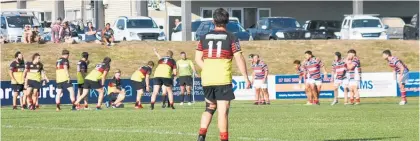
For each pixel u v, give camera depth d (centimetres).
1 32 12319
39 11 14375
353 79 7619
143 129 4400
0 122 5062
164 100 7212
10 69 7306
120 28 12481
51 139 3825
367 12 16550
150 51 11450
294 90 9300
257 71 7938
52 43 11394
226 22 3206
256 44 12038
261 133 4081
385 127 4459
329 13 16488
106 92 8462
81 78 7044
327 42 12312
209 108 3231
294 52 11894
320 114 5756
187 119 5241
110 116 5628
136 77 7075
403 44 12438
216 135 3956
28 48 11181
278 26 13062
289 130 4269
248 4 15825
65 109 7138
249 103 8219
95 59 11012
